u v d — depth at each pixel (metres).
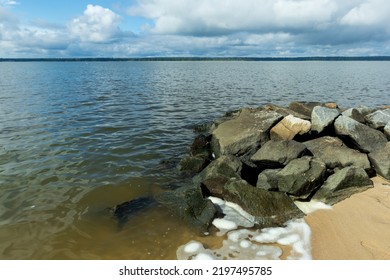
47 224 8.98
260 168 12.31
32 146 15.11
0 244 8.12
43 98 30.30
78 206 9.99
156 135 17.83
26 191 10.77
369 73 78.06
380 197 10.07
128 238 8.44
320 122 14.11
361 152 12.96
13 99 29.27
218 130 14.77
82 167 12.92
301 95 34.66
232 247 8.05
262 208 9.31
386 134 14.30
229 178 10.83
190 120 21.72
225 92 36.97
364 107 17.92
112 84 47.59
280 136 13.68
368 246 7.85
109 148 15.29
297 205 9.87
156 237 8.47
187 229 8.80
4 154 13.95
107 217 9.40
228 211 9.68
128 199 10.52
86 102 28.22
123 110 24.66
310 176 10.18
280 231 8.61
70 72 87.19
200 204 9.57
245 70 99.75
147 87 42.88
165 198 10.36
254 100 30.91
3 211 9.55
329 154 12.41
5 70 98.56
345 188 10.27
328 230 8.55
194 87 42.91
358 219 8.96
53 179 11.74
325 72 83.69
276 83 49.16
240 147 13.06
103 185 11.43
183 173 12.62
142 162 13.72
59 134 17.23
